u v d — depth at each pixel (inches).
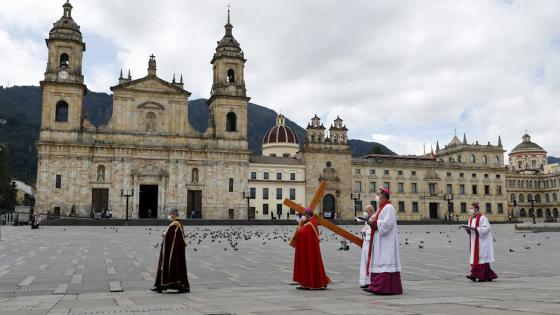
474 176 4913.9
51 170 3449.8
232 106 3919.8
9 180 4840.1
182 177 3725.4
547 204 6314.0
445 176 4790.8
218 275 771.4
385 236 541.6
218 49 4010.8
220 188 3809.1
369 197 4461.1
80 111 3558.1
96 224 3048.7
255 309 418.6
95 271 812.0
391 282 531.8
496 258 1076.5
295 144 5305.1
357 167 4478.3
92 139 3577.8
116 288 610.9
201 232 2235.5
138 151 3651.6
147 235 2012.8
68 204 3449.8
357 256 1128.2
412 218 4603.8
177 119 3799.2
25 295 564.4
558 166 6678.2
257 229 2662.4
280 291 578.2
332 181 4269.2
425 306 422.6
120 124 3663.9
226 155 3850.9
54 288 621.9
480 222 686.5
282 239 1774.1
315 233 604.4
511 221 4835.1
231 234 2057.1
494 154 5078.7
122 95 3698.3
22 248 1307.8
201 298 512.7
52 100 3511.3
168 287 566.6
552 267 886.4
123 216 3550.7
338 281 693.3
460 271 821.9
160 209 3641.7
